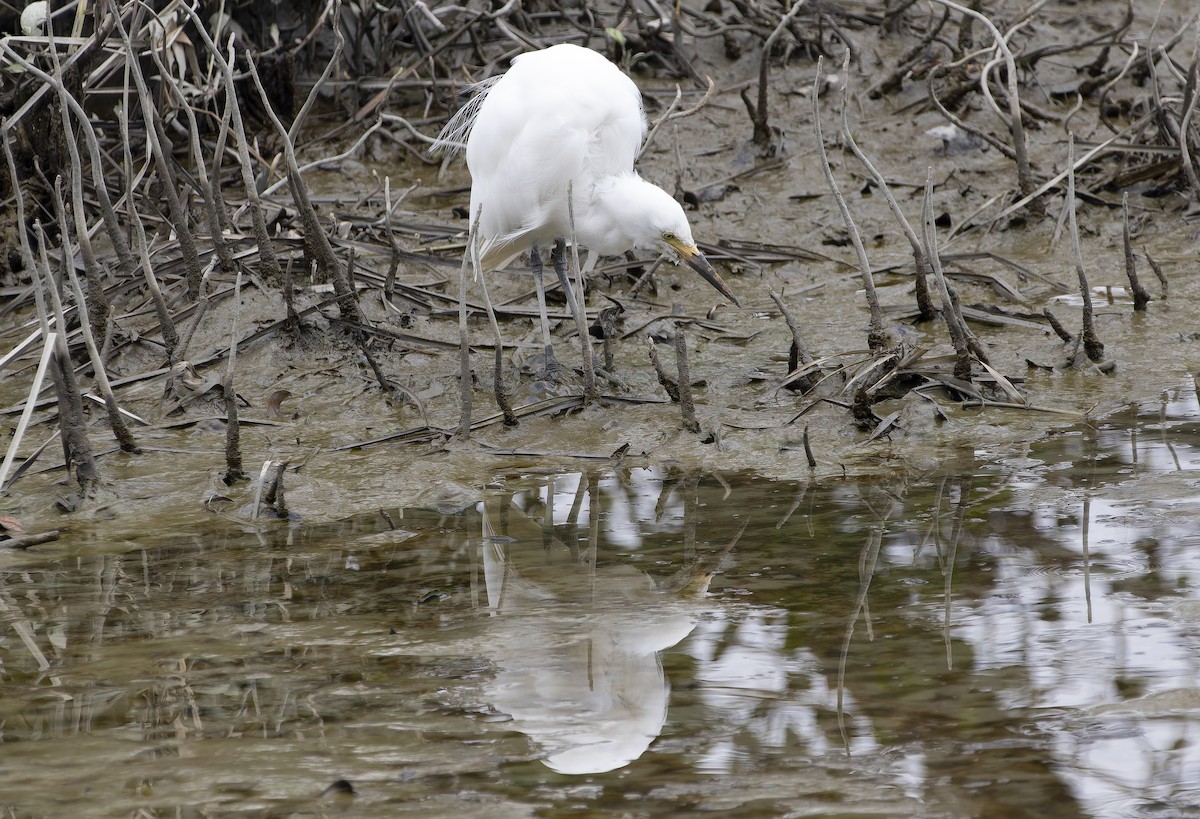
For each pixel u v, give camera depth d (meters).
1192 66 13.73
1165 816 4.30
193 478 8.81
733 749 4.88
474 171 11.34
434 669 5.71
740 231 14.53
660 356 11.05
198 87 14.56
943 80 16.89
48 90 11.99
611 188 10.86
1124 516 7.46
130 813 4.48
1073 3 20.14
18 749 4.99
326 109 17.44
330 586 6.91
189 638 6.16
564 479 8.80
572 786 4.62
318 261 11.41
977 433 9.27
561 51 10.97
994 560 6.88
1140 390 9.98
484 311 11.74
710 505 8.15
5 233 12.59
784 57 17.55
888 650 5.74
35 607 6.66
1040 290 12.52
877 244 14.25
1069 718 5.01
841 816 4.36
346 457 9.23
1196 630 5.79
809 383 10.09
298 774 4.74
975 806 4.40
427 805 4.51
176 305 11.48
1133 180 14.59
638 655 5.81
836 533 7.48
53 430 9.66
